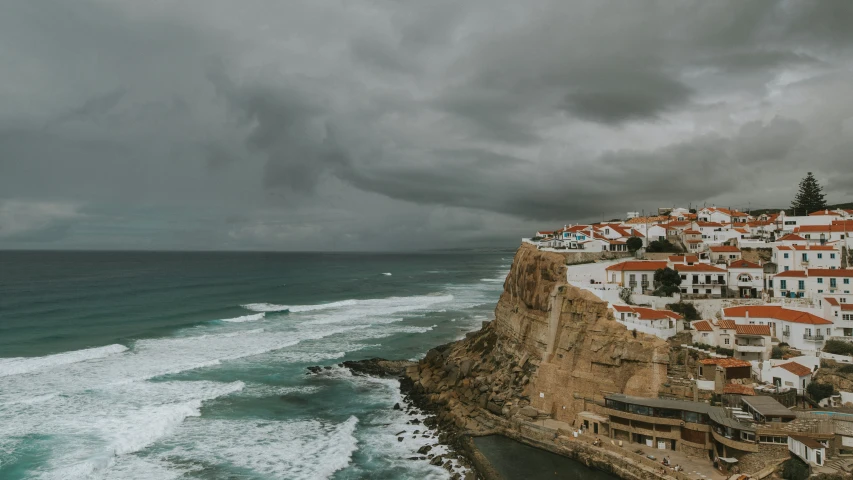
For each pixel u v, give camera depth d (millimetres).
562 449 44188
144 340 79438
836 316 49656
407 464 43188
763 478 35656
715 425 39625
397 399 58781
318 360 72688
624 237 88938
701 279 64312
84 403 52125
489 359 61406
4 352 69812
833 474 33406
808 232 77812
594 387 48219
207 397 56094
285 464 42125
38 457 40688
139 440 44625
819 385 42250
